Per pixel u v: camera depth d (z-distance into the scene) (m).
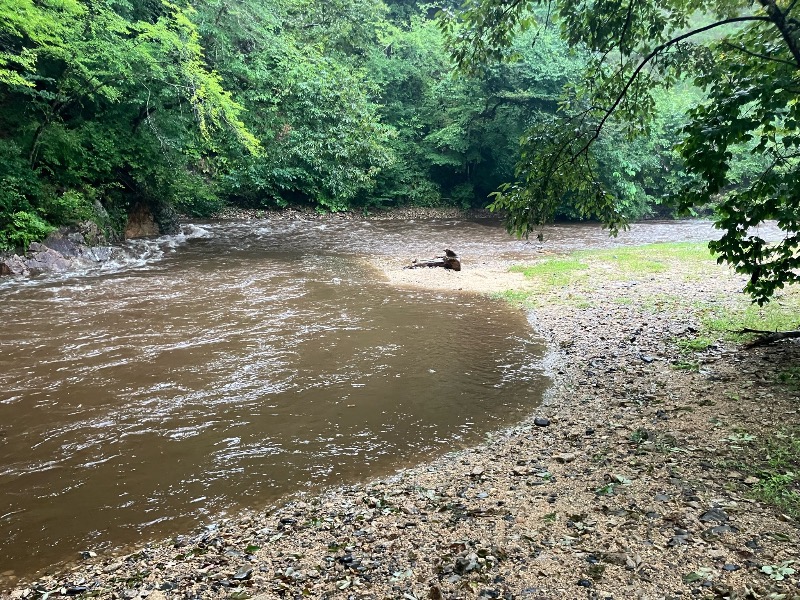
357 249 19.58
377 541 3.97
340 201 29.92
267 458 5.50
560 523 3.96
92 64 16.47
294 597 3.36
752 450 4.69
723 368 6.86
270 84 25.94
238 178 26.78
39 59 16.06
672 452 4.87
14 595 3.61
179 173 20.94
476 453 5.53
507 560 3.57
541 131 7.13
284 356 8.44
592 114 7.25
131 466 5.33
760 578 3.11
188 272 14.76
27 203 14.48
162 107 18.98
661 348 8.12
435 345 9.05
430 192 33.09
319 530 4.21
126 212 19.20
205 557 3.92
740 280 12.54
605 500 4.20
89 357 8.25
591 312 10.68
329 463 5.41
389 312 11.08
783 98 4.92
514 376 7.70
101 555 4.06
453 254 15.59
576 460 5.04
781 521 3.65
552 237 23.52
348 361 8.27
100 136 17.62
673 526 3.74
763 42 6.34
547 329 9.88
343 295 12.48
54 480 5.08
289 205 29.38
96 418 6.31
